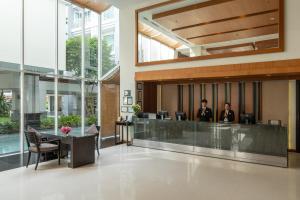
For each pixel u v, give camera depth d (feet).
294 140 24.47
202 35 24.38
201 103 28.78
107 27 32.71
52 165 18.88
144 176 16.33
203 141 22.25
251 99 27.02
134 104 28.32
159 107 32.30
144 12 27.84
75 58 28.68
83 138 18.95
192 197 12.94
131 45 28.76
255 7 21.77
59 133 20.59
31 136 17.98
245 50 21.94
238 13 22.65
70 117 28.22
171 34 26.16
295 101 24.56
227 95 28.40
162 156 21.97
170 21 26.25
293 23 19.72
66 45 27.37
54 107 26.17
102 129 32.09
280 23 20.11
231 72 22.38
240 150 20.36
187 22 25.29
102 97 32.22
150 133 25.61
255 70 21.21
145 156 21.94
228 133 20.94
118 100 34.06
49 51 25.45
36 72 23.99
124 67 29.40
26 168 18.02
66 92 27.66
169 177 16.16
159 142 24.94
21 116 22.89
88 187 14.28
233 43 22.65
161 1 26.71
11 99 22.36
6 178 15.75
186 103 30.91
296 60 19.48
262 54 21.02
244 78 25.76
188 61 24.98
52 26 25.68
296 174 16.85
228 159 20.86
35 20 23.91
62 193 13.37
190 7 25.18
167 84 31.42
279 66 20.16
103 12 31.99
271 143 19.04
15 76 22.53
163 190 13.89
